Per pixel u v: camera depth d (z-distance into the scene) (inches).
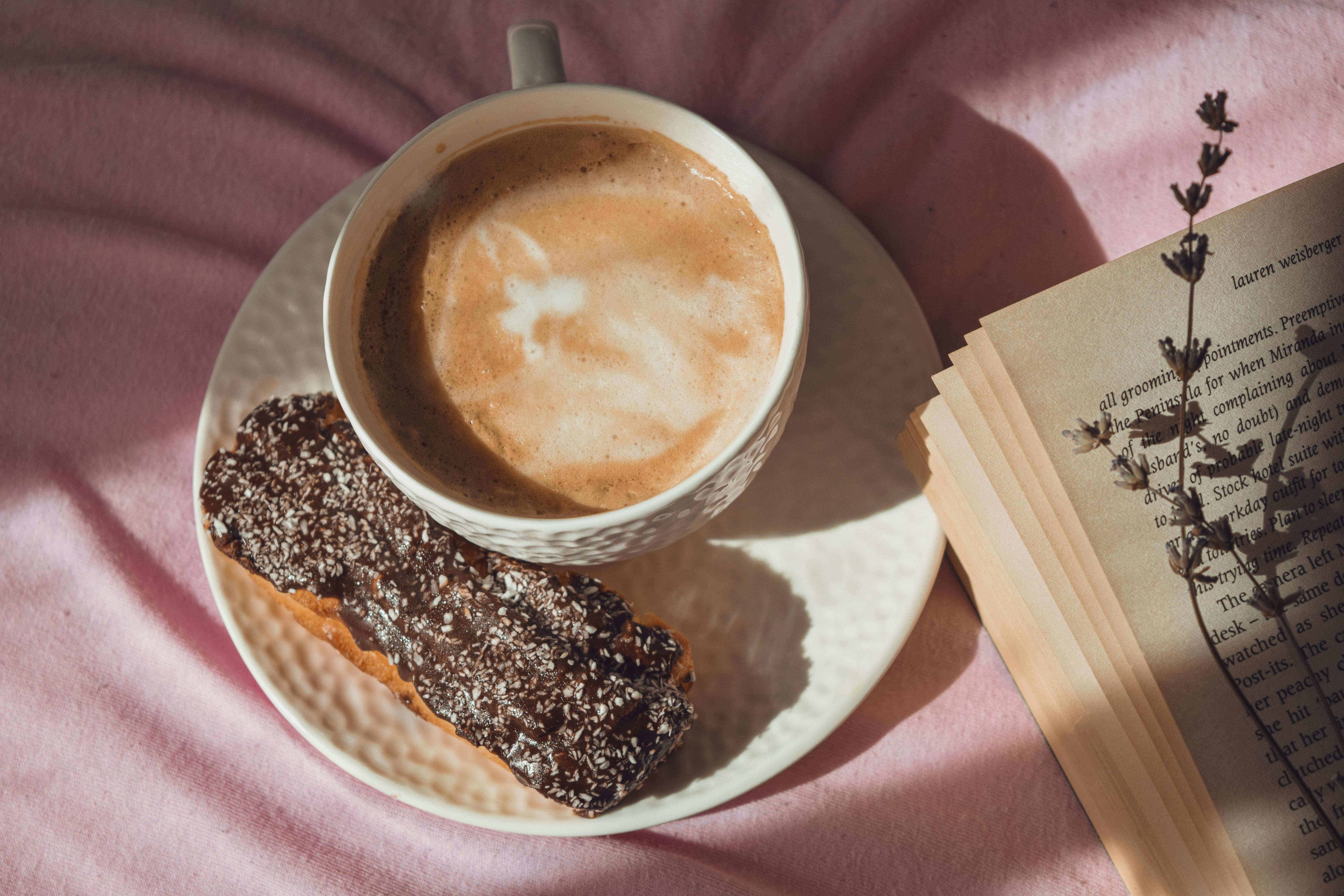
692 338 12.3
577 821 11.7
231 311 14.3
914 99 13.7
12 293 14.0
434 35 14.4
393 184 12.1
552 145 12.5
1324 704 10.5
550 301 12.4
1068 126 13.4
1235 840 10.9
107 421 14.0
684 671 12.1
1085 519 11.1
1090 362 11.1
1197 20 12.8
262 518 12.2
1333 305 11.1
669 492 10.7
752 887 12.4
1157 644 11.0
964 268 13.9
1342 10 12.6
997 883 12.4
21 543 13.6
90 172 14.3
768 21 13.9
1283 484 11.1
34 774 13.1
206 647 13.6
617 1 14.0
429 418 12.1
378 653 12.0
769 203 11.9
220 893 12.7
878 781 12.7
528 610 11.9
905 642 12.6
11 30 14.2
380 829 12.9
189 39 14.3
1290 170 12.9
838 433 12.8
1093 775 11.8
